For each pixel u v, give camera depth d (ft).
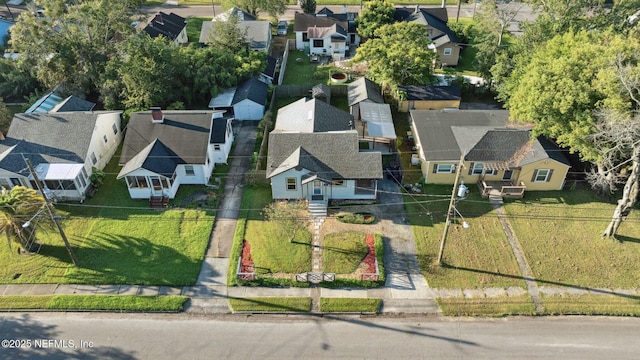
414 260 102.89
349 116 145.07
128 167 117.80
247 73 166.30
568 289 95.71
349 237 108.78
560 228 110.73
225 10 235.61
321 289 96.48
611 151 102.73
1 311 92.22
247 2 225.76
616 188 114.73
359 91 156.87
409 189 124.16
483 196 120.47
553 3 145.79
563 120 111.45
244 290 96.58
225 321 90.53
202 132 127.44
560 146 121.29
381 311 92.02
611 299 93.45
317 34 202.28
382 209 117.50
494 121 133.49
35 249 105.81
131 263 102.12
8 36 203.82
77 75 159.12
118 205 119.55
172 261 102.68
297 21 210.38
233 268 100.58
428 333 87.86
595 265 100.83
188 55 160.86
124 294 95.30
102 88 154.20
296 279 97.45
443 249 99.30
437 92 157.38
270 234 109.81
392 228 111.55
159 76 150.20
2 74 162.91
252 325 89.71
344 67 193.06
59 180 116.88
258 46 192.03
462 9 260.42
